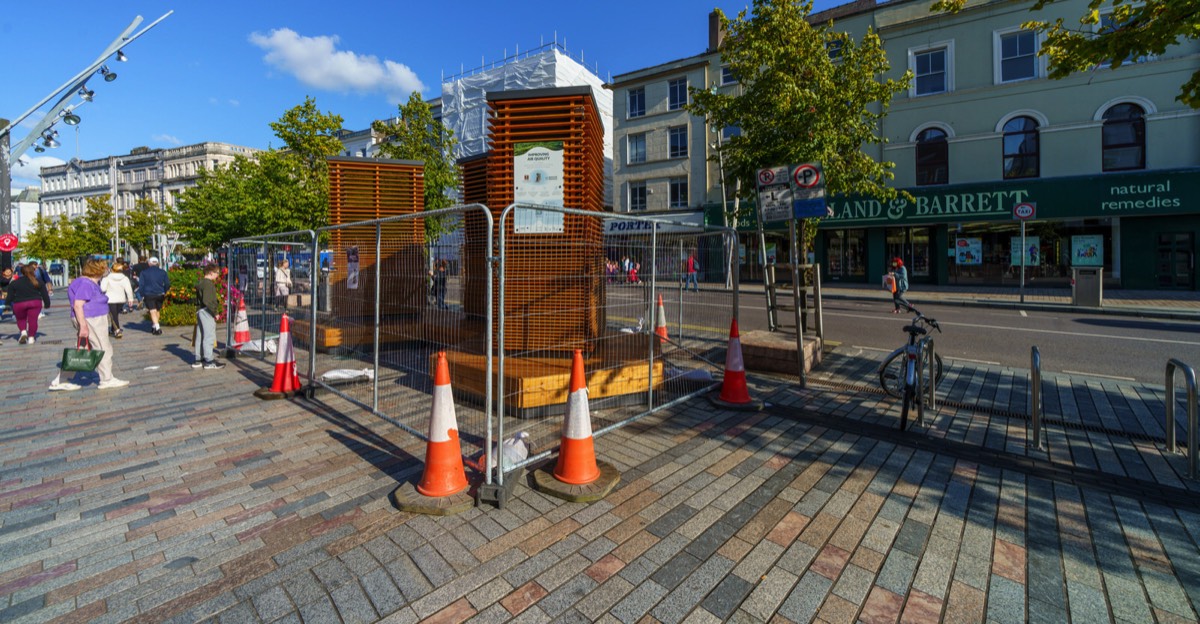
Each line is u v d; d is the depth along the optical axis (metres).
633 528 3.09
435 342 5.14
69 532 3.06
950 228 21.53
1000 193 19.78
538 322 5.56
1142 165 18.14
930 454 4.27
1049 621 2.35
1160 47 5.15
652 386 5.52
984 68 20.27
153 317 11.35
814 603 2.46
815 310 7.71
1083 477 3.84
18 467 3.99
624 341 5.59
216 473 3.88
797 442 4.51
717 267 7.03
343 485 3.67
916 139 21.55
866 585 2.59
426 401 5.53
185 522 3.17
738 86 25.89
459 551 2.84
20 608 2.39
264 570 2.68
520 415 4.90
